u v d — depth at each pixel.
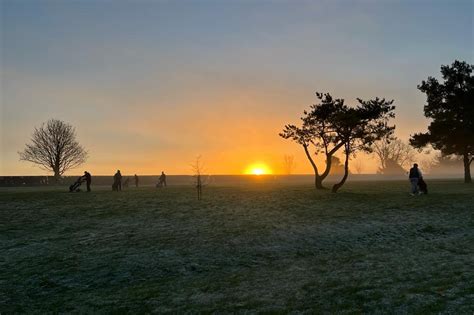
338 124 33.59
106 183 82.50
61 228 20.14
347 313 8.11
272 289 10.48
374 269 11.80
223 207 25.72
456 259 12.38
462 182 46.56
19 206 26.61
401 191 33.34
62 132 80.12
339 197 29.23
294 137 37.25
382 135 34.69
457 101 42.00
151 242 17.02
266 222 20.56
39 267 13.95
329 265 12.95
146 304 9.95
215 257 14.79
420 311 7.77
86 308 10.00
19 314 9.89
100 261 14.48
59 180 76.38
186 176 95.69
